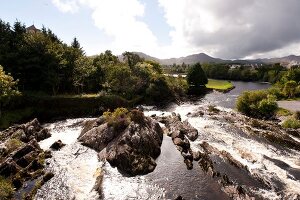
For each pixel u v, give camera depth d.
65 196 23.64
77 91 72.00
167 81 88.00
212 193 24.53
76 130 42.81
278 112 62.56
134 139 31.30
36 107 56.31
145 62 105.19
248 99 60.59
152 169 28.64
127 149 29.56
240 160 32.44
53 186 25.16
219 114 55.72
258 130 44.44
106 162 29.67
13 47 64.38
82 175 27.38
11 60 60.03
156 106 72.19
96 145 33.91
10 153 29.31
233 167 29.97
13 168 26.59
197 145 36.06
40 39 64.06
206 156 31.94
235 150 35.44
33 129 38.25
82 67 71.38
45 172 27.55
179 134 37.47
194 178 27.20
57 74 64.75
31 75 62.50
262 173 29.08
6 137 36.09
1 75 44.47
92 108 59.75
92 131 36.06
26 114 53.44
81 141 35.91
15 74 60.09
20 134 35.09
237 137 40.66
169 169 29.03
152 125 36.94
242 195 24.03
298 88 90.19
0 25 66.81
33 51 62.34
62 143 34.94
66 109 58.00
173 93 86.31
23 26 71.88
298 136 44.84
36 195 23.59
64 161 30.33
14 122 49.47
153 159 30.72
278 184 27.02
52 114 56.47
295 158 34.41
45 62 63.31
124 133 32.31
